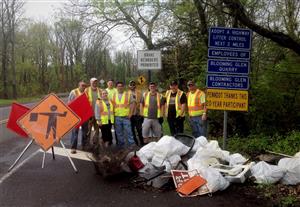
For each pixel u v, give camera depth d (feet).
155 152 27.50
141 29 81.00
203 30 40.65
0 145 44.42
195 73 49.88
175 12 46.06
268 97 42.50
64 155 36.04
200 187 24.11
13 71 202.18
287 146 35.88
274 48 44.01
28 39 240.53
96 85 40.73
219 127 46.11
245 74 32.40
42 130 30.94
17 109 31.58
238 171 25.80
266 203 22.40
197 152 27.58
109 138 39.81
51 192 24.88
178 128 42.14
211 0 36.32
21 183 26.91
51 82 267.39
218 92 32.45
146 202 22.81
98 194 24.39
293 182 25.32
